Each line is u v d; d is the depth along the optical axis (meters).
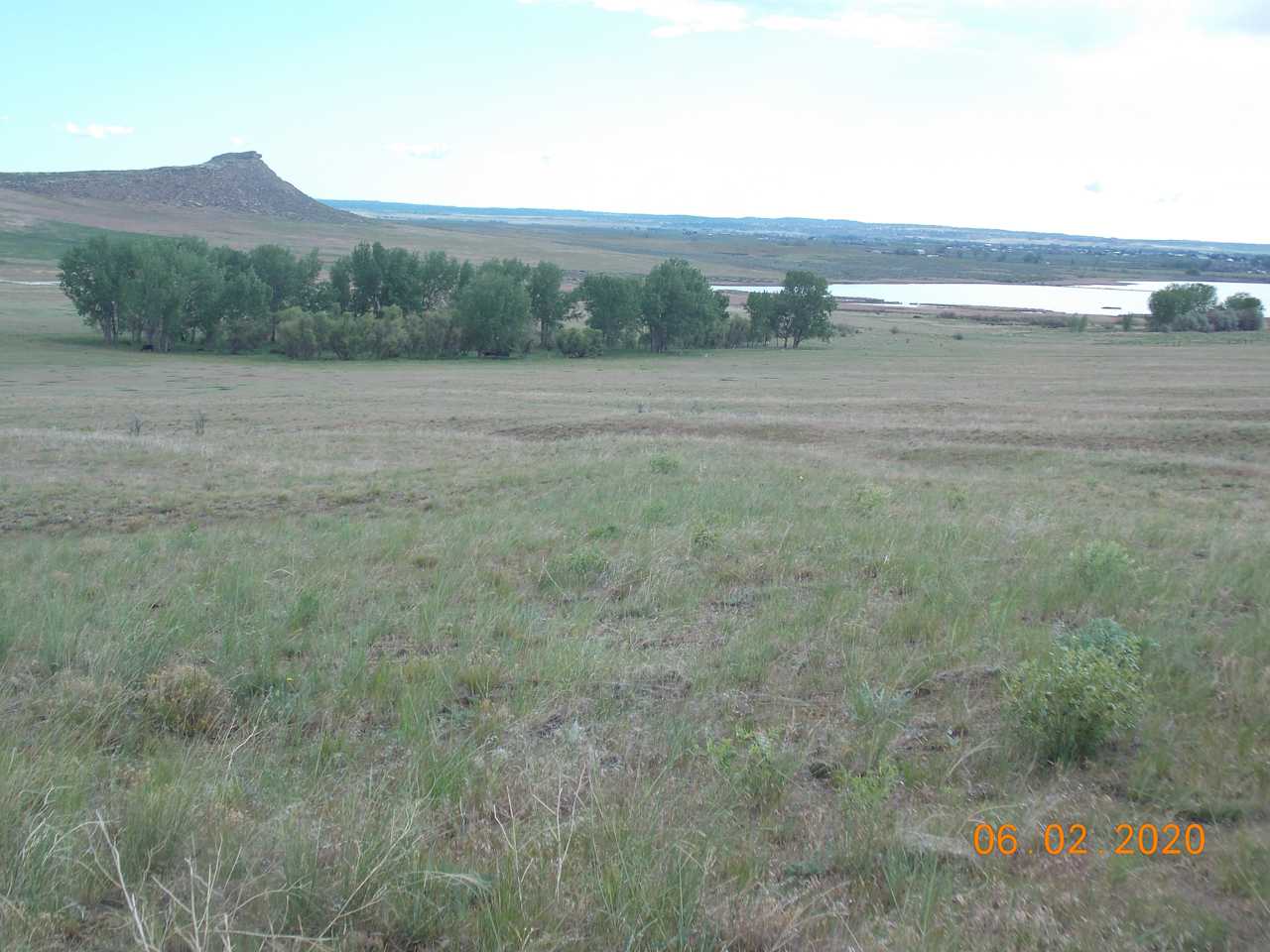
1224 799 5.35
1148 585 10.02
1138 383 58.59
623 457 25.53
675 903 4.26
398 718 6.80
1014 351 96.12
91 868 4.47
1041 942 4.12
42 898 4.21
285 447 31.67
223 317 102.12
